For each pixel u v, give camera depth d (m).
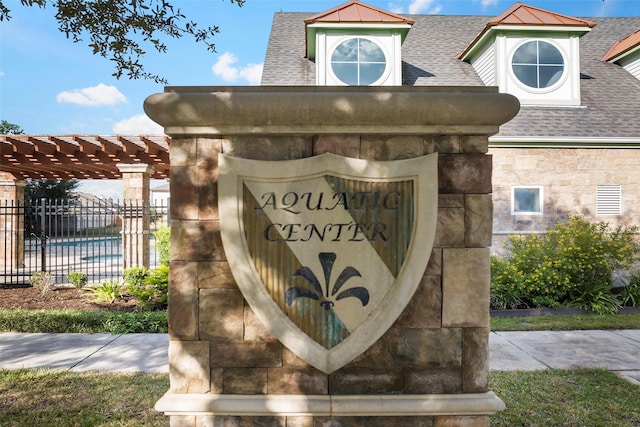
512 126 10.40
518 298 8.43
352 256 2.55
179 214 2.59
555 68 11.48
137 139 11.56
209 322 2.57
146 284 8.70
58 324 6.71
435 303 2.57
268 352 2.56
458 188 2.59
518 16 11.30
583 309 8.12
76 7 4.51
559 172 10.19
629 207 10.22
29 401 4.00
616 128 10.41
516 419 3.63
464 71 12.64
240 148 2.59
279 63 12.55
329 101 2.45
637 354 5.49
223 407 2.49
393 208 2.57
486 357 2.57
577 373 4.73
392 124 2.53
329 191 2.57
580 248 8.33
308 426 2.54
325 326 2.53
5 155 11.26
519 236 9.57
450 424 2.55
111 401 4.01
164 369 4.94
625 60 12.92
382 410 2.48
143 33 4.91
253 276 2.53
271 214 2.56
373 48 11.66
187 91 2.58
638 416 3.69
